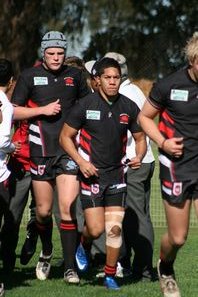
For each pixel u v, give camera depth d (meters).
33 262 25.44
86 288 20.98
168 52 81.69
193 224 34.31
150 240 22.41
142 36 92.38
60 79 22.03
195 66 16.84
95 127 20.19
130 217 22.36
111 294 20.17
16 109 21.62
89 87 23.30
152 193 40.78
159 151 17.56
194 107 17.19
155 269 23.69
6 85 20.58
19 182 22.45
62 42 21.89
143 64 81.38
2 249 22.80
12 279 22.30
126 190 20.70
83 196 20.41
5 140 19.48
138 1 96.75
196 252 28.34
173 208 17.47
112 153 20.25
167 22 93.25
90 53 94.69
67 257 21.53
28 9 100.50
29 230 23.02
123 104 20.41
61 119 21.95
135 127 20.56
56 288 20.95
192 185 17.33
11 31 99.75
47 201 22.03
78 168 20.66
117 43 92.88
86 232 21.08
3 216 22.73
